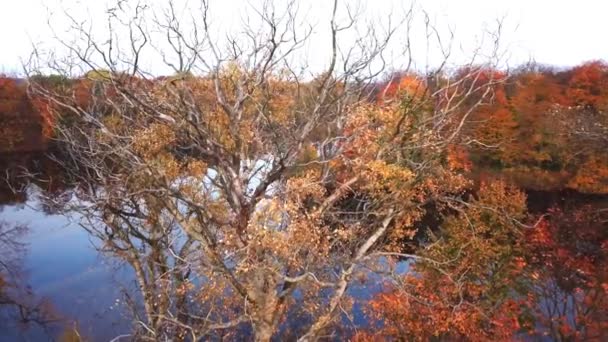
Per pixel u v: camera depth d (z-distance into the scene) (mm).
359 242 16484
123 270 27656
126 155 16750
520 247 24766
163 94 16422
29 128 58625
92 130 17344
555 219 27062
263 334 13906
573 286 23406
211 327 14242
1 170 48125
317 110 15023
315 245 13859
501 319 21891
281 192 14898
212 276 14336
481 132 51438
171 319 14211
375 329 22406
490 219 23797
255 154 16891
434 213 28516
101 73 14727
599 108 49906
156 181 14727
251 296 13773
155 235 16766
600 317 22219
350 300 18406
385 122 15266
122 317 23188
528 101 51938
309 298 16609
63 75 19969
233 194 14461
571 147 48562
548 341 23062
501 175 50031
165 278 16578
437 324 20891
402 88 18188
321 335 17078
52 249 32406
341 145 15555
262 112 14273
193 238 16453
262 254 13484
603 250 24703
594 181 47125
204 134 13719
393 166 14828
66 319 24109
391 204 15492
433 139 16500
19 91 57594
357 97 16172
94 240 34094
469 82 26547
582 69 54750
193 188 16078
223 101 14703
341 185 15523
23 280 27906
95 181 19922
